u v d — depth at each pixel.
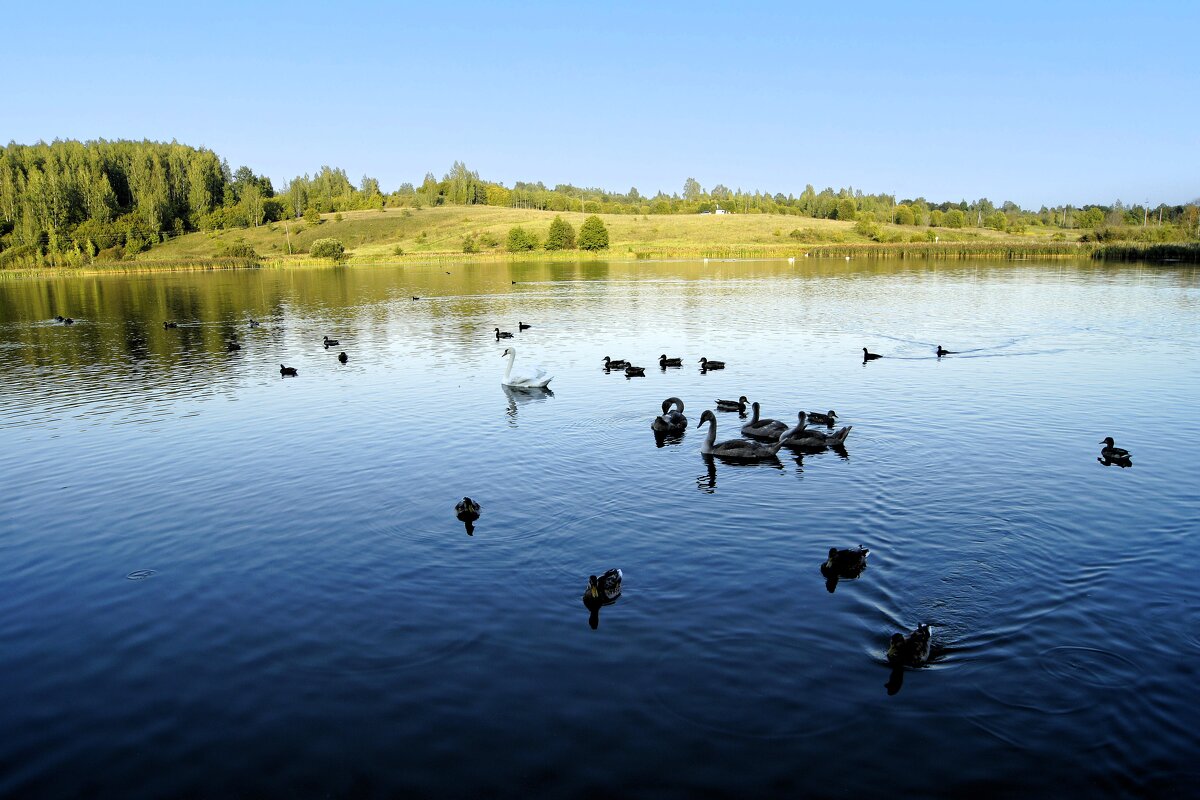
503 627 15.87
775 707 13.16
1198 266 115.19
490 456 27.16
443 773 11.84
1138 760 11.86
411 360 47.66
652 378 40.59
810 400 34.91
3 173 194.75
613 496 22.94
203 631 16.23
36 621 16.91
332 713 13.36
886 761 11.90
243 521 21.97
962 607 16.30
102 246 187.62
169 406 36.41
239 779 11.89
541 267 148.75
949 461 25.73
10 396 39.38
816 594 16.89
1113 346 48.25
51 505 23.72
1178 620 15.70
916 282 97.62
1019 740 12.32
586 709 13.22
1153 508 21.42
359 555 19.45
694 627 15.67
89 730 13.19
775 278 109.38
